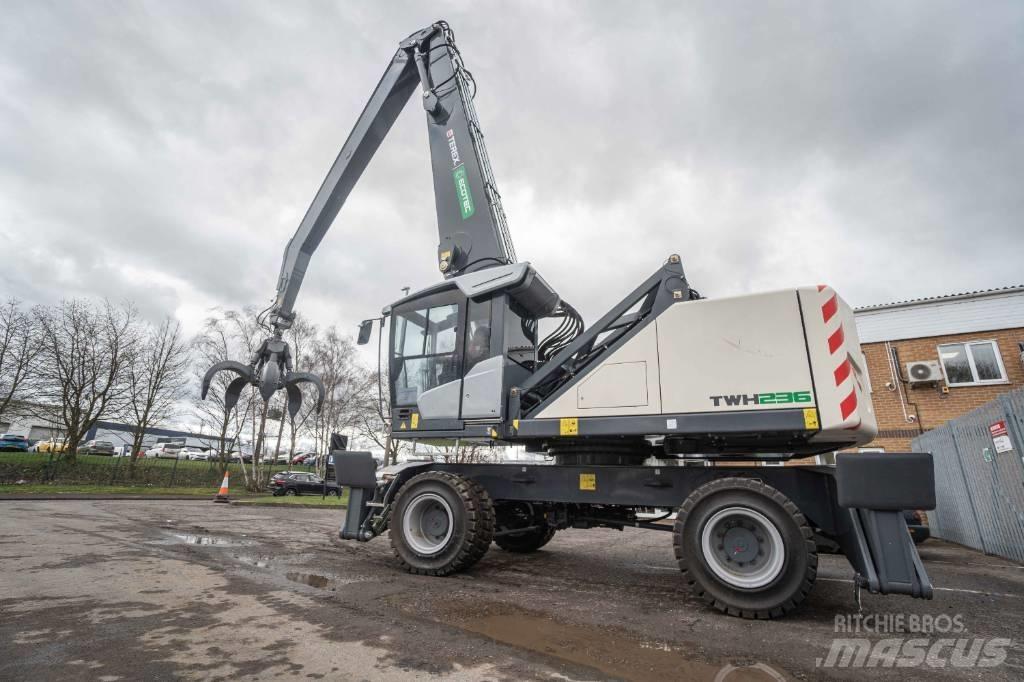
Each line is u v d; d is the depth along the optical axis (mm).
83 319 24188
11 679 2109
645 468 4477
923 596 3164
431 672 2299
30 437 39969
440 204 6281
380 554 5844
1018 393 6199
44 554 4973
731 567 3621
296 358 30172
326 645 2611
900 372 12117
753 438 4188
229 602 3385
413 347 5652
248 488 25625
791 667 2531
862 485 3357
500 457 6520
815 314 3811
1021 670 2539
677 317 4250
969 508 7992
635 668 2459
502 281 5090
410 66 7180
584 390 4480
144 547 5629
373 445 36625
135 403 25797
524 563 5574
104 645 2529
